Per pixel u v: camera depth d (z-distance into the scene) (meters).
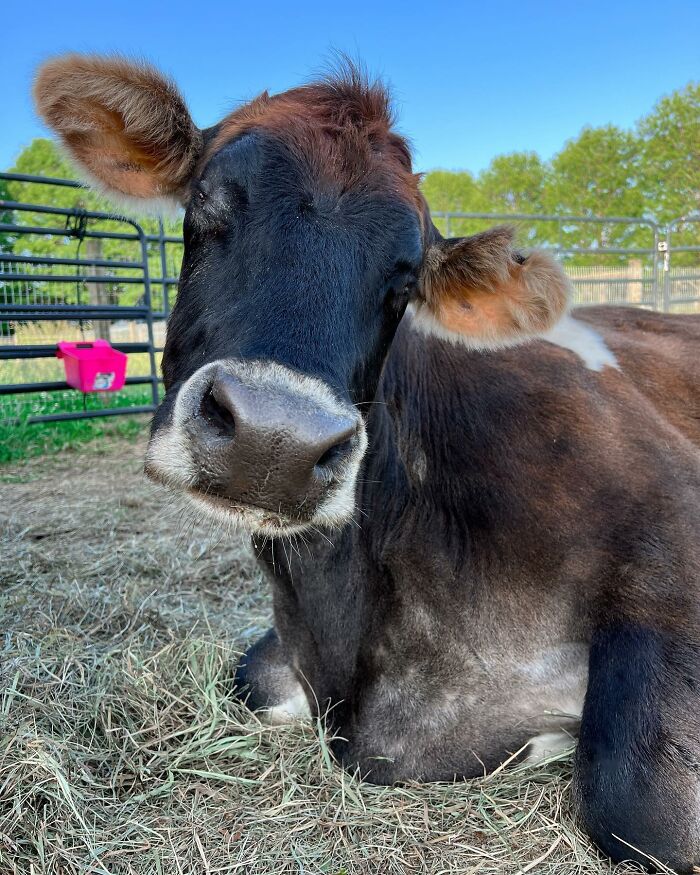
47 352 2.78
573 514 0.82
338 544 0.85
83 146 0.83
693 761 0.68
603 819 0.68
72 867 0.67
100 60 0.76
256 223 0.64
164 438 0.59
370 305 0.67
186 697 0.94
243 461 0.54
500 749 0.85
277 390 0.54
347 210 0.66
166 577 1.40
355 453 0.61
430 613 0.85
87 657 1.03
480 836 0.72
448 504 0.85
